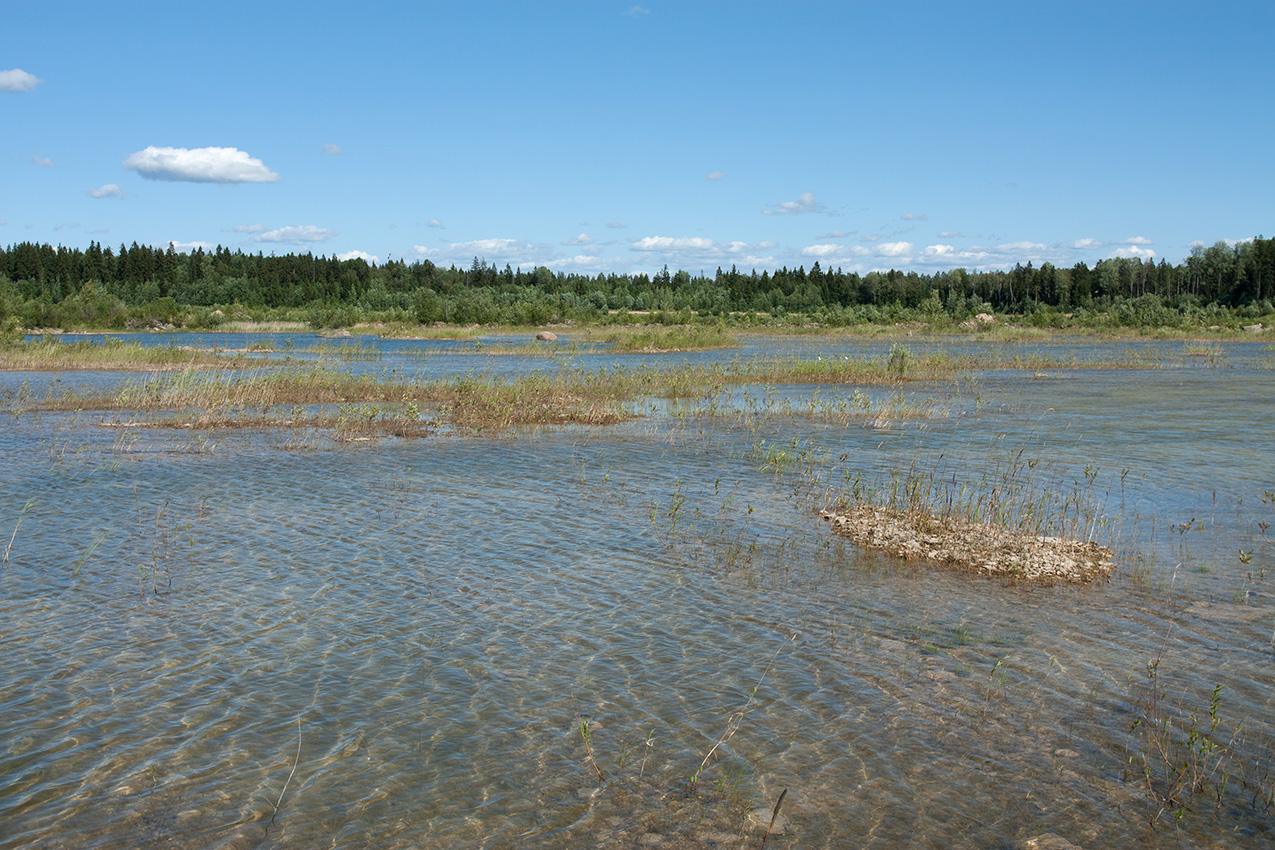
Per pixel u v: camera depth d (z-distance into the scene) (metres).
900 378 32.88
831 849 5.10
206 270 131.25
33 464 15.82
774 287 131.25
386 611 8.61
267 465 15.95
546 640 7.96
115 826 5.22
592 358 44.91
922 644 7.96
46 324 75.75
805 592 9.31
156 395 24.33
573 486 14.33
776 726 6.48
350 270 142.62
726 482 14.73
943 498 13.66
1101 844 5.16
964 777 5.85
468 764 5.94
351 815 5.36
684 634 8.14
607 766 5.94
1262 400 26.11
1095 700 6.89
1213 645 7.93
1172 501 13.45
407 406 23.83
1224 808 5.53
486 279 149.25
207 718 6.48
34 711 6.53
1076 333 66.81
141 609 8.57
